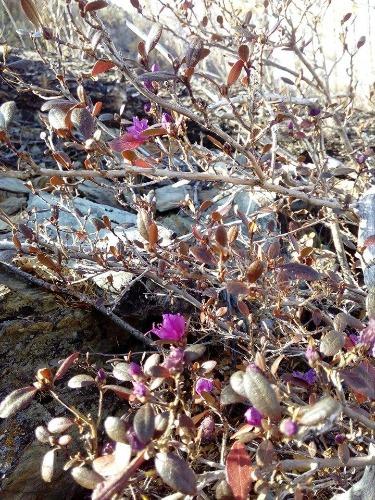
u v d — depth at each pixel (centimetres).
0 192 66
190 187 72
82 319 46
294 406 27
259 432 27
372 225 50
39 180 70
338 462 29
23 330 44
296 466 28
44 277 48
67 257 43
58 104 33
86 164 39
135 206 48
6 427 39
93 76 35
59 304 46
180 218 67
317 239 70
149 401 26
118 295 44
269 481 29
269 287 40
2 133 31
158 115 44
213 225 46
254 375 24
